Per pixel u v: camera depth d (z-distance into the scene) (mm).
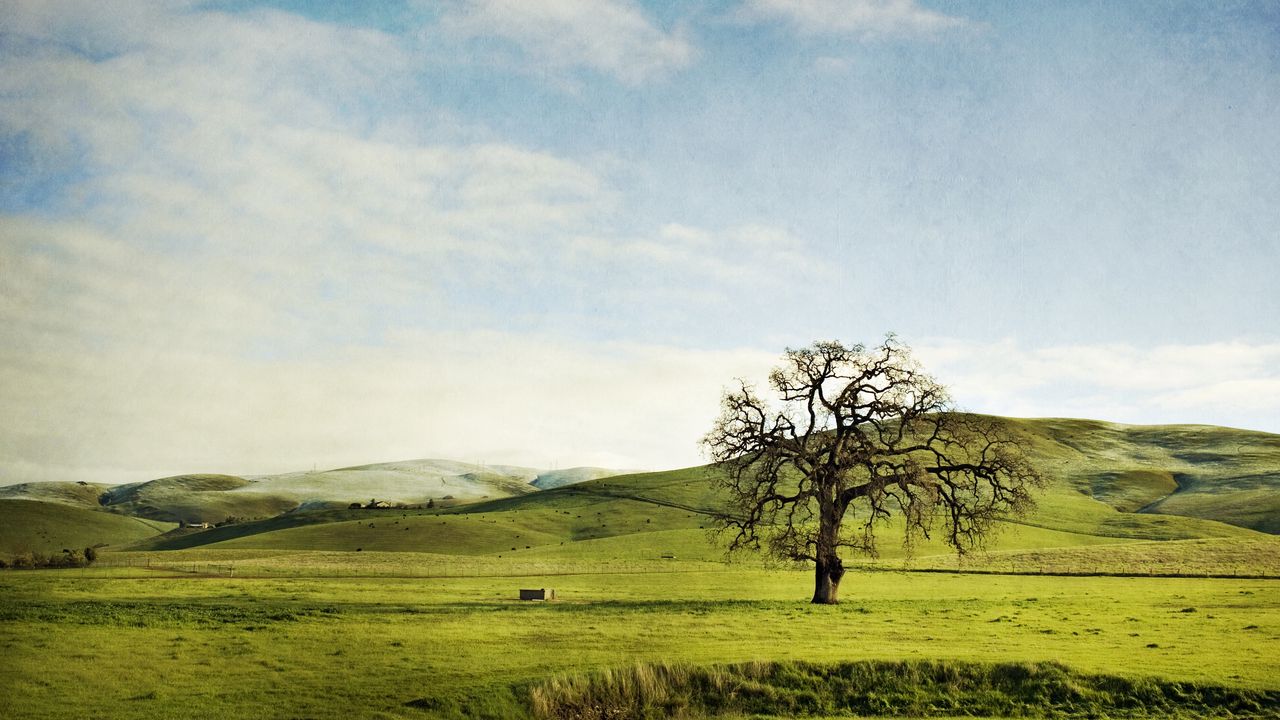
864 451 62031
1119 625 46688
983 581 78938
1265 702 30828
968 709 32406
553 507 198125
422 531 171500
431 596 65688
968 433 62406
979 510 61562
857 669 35156
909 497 61094
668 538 134250
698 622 49125
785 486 159125
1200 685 32000
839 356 63375
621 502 196000
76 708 30953
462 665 36969
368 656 39062
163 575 83312
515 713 31625
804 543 61938
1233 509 177125
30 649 39812
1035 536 132875
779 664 35625
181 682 34531
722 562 108438
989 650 38500
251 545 162500
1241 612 51719
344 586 72625
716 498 192250
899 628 46156
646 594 70562
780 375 64125
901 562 96688
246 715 30328
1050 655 36969
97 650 39938
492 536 167750
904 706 32781
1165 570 84062
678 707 33094
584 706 32750
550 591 63438
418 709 30938
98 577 77500
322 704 31516
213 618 49594
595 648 40562
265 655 39312
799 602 60500
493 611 54594
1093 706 31672
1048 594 66375
